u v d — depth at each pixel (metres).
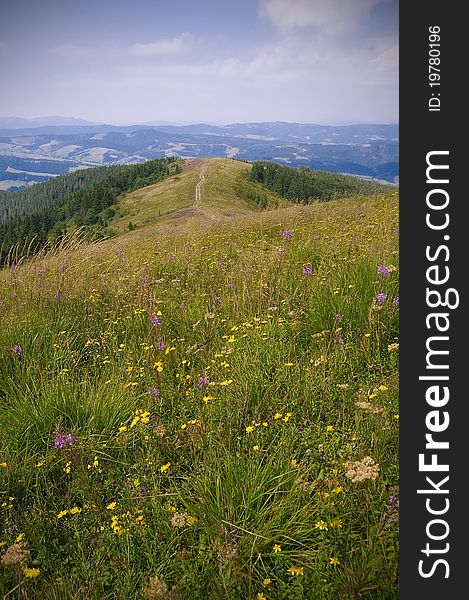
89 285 7.79
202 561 2.79
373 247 6.57
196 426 3.87
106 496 3.54
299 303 5.98
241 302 6.30
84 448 3.87
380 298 4.83
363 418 3.72
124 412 4.29
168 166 195.25
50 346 5.75
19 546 2.75
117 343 5.95
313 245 8.20
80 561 2.98
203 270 8.32
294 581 2.54
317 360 4.40
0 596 2.76
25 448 3.92
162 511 3.15
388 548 2.55
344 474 3.16
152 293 7.14
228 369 4.70
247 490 3.06
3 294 7.74
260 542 2.81
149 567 2.85
